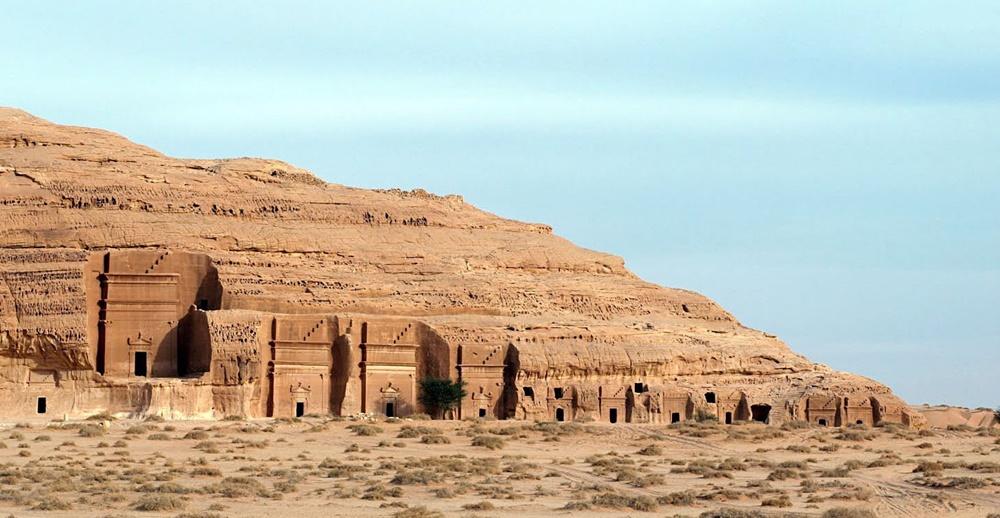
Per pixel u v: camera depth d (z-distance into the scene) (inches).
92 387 6919.3
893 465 6033.5
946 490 5083.7
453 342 7637.8
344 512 4311.0
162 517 4148.6
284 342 7229.3
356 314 7500.0
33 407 6855.3
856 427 7716.5
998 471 5743.1
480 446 6382.9
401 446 6343.5
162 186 7810.0
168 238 7455.7
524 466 5605.3
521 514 4352.9
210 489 4648.1
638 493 4854.8
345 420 7032.5
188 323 7298.2
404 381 7480.3
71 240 7229.3
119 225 7386.8
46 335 6860.2
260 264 7593.5
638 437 6973.4
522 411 7642.7
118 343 7130.9
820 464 6097.4
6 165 7618.1
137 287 7204.7
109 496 4436.5
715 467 5733.3
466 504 4532.5
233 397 6988.2
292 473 5187.0
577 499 4658.0
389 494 4694.9
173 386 6884.8
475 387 7623.0
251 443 6171.3
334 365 7357.3
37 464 5324.8
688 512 4461.1
